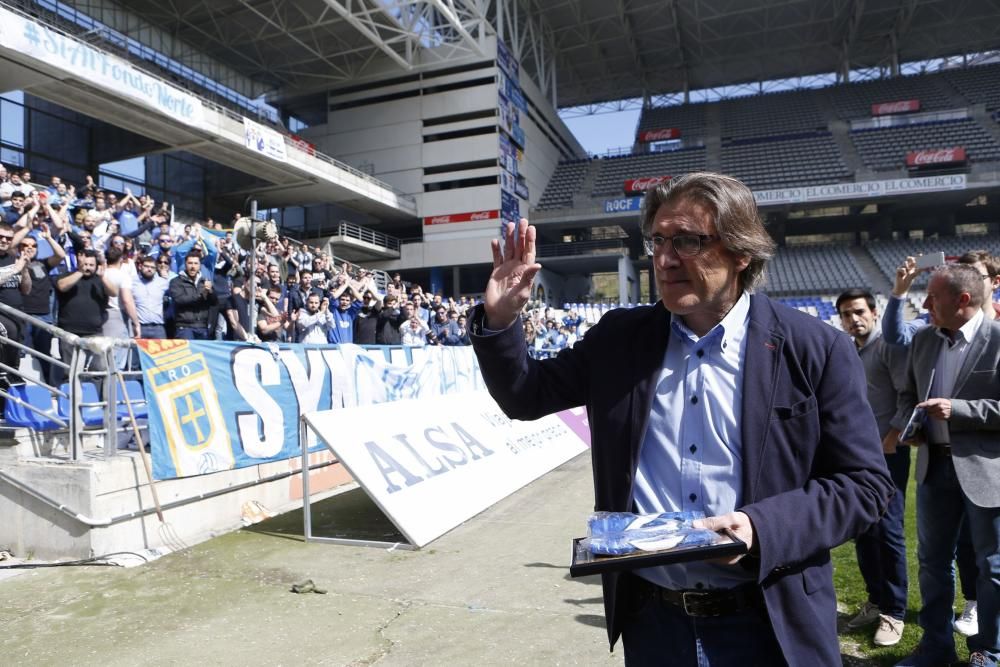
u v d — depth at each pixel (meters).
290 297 10.02
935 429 2.75
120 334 6.00
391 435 5.15
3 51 14.21
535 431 7.80
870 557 3.17
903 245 34.06
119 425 5.02
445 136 33.34
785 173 35.06
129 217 11.31
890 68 44.31
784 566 1.17
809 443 1.25
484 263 32.78
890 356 3.21
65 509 4.16
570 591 3.62
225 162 23.70
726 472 1.30
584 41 39.34
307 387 6.09
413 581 3.81
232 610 3.39
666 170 38.31
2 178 9.45
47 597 3.59
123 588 3.71
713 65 43.22
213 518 4.98
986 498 2.48
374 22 28.17
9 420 4.69
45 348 5.62
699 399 1.34
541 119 39.41
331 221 33.59
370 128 34.34
